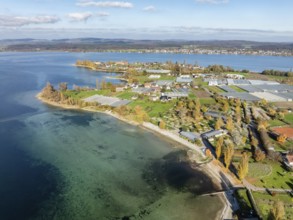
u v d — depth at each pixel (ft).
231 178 301.43
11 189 283.59
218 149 335.06
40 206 258.37
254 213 241.55
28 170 320.50
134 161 346.74
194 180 303.27
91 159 349.82
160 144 396.98
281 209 212.43
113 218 243.19
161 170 325.42
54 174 312.71
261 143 387.96
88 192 280.51
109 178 306.76
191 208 256.32
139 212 251.19
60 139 409.08
